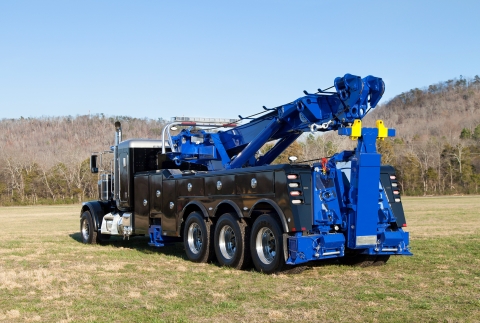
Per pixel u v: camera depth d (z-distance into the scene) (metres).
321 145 38.16
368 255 10.08
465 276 8.85
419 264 10.23
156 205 12.73
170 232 12.12
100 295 7.84
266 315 6.42
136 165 14.01
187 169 13.07
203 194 11.05
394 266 10.07
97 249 14.18
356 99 8.88
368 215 9.02
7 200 84.44
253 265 10.27
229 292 7.83
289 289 7.98
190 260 11.46
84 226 16.12
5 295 7.98
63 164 90.19
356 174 8.95
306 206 8.83
